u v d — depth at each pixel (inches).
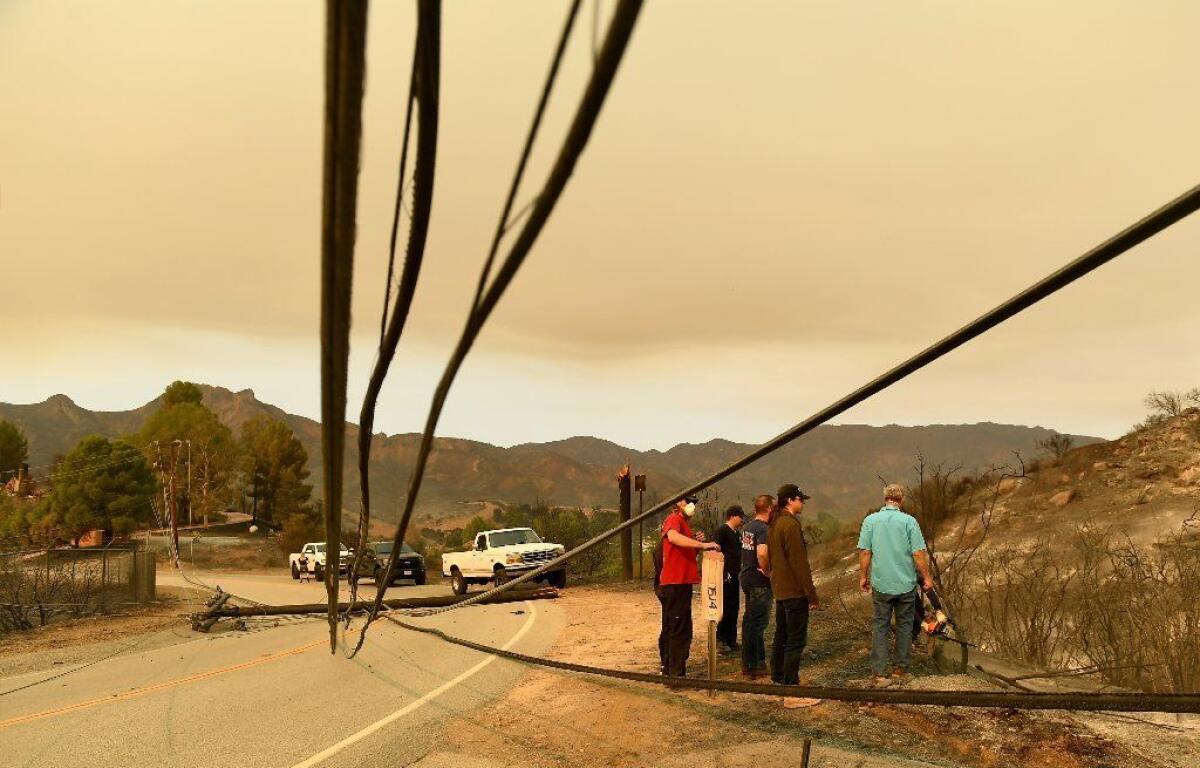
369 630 617.3
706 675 372.8
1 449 5044.3
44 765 282.8
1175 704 51.3
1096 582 331.3
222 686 412.5
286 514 4387.3
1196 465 698.8
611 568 1083.3
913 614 320.8
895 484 330.0
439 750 285.6
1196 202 35.1
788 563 318.7
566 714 321.7
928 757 237.6
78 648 602.5
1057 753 229.3
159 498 3425.2
